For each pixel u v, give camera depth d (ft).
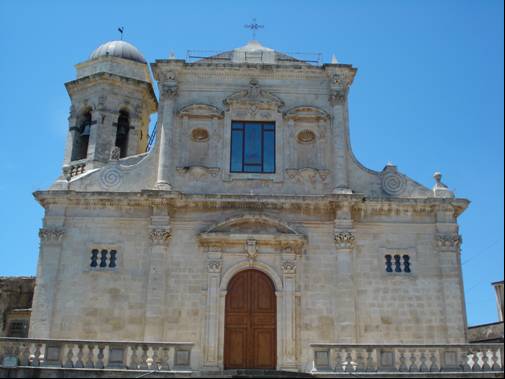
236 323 88.28
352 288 88.38
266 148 98.89
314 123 100.27
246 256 90.53
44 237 90.63
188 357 73.41
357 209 93.09
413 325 87.81
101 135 107.14
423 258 91.40
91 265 90.33
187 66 101.45
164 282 88.69
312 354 75.77
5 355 72.28
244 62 102.99
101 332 86.53
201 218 92.48
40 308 86.89
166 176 94.79
